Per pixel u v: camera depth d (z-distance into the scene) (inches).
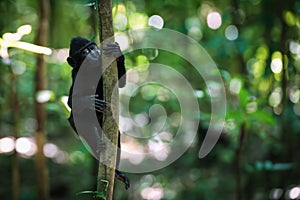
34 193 437.1
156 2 400.5
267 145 366.6
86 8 418.9
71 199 426.3
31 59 384.2
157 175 443.2
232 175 418.9
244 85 323.3
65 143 477.4
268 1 360.5
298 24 365.1
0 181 443.2
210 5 429.1
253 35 405.1
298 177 335.9
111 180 169.6
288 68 361.1
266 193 354.9
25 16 426.3
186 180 436.1
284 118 348.8
